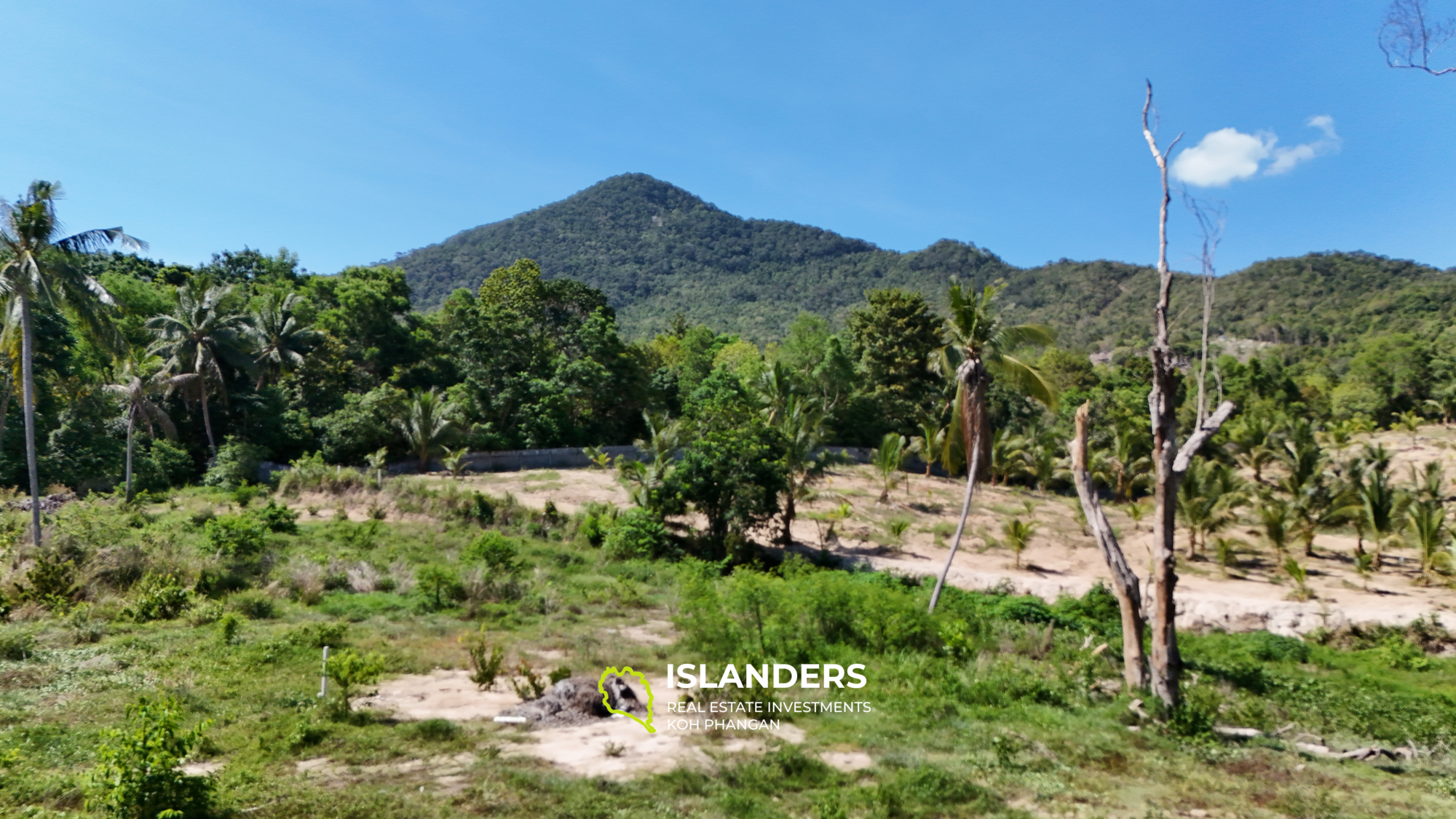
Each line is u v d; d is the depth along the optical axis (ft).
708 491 95.25
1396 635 67.92
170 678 38.19
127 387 110.22
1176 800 29.17
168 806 23.24
